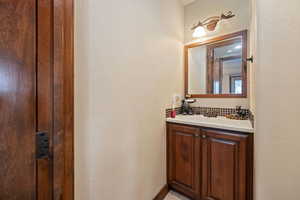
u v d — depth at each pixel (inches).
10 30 21.1
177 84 78.3
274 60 29.9
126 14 46.6
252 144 46.8
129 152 48.4
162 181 65.7
